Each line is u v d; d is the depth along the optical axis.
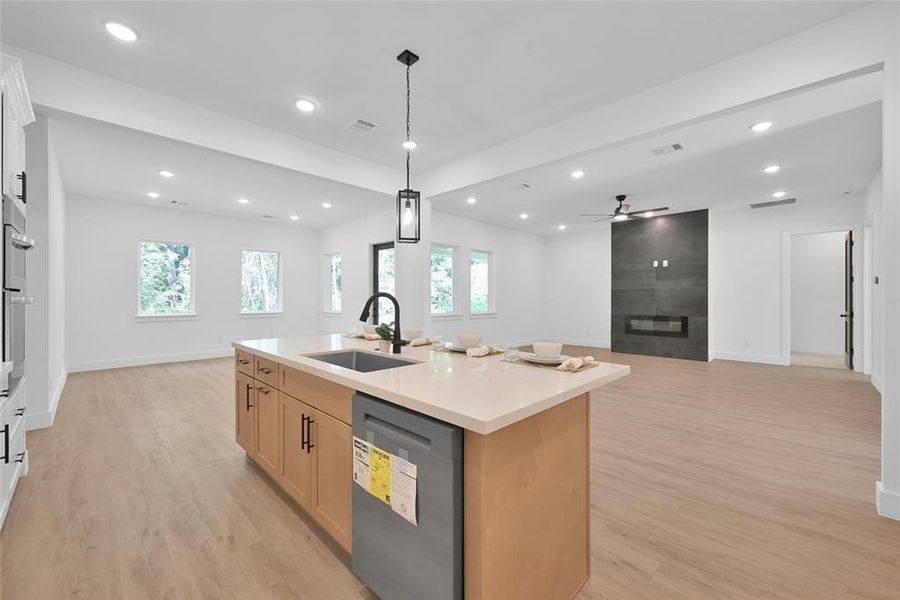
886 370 1.99
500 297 8.05
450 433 1.12
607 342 8.19
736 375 5.34
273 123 3.38
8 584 1.50
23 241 2.11
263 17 2.12
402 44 2.34
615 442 2.96
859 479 2.37
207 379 5.02
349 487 1.57
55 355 3.99
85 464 2.56
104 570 1.59
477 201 5.90
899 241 1.93
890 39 1.93
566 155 3.29
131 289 5.87
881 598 1.45
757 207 6.26
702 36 2.25
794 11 2.04
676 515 2.00
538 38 2.28
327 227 7.85
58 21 2.13
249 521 1.94
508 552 1.19
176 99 2.96
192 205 6.04
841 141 3.55
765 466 2.55
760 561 1.66
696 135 3.43
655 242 7.00
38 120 3.02
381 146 3.89
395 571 1.32
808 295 7.50
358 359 2.34
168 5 2.02
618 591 1.50
